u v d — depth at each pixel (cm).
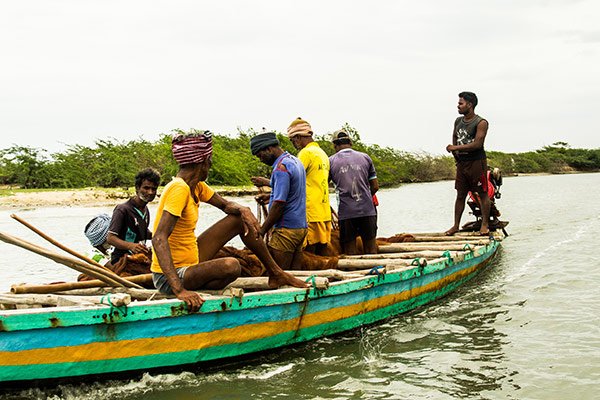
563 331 644
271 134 647
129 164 3472
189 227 516
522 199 2842
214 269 507
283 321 556
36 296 506
